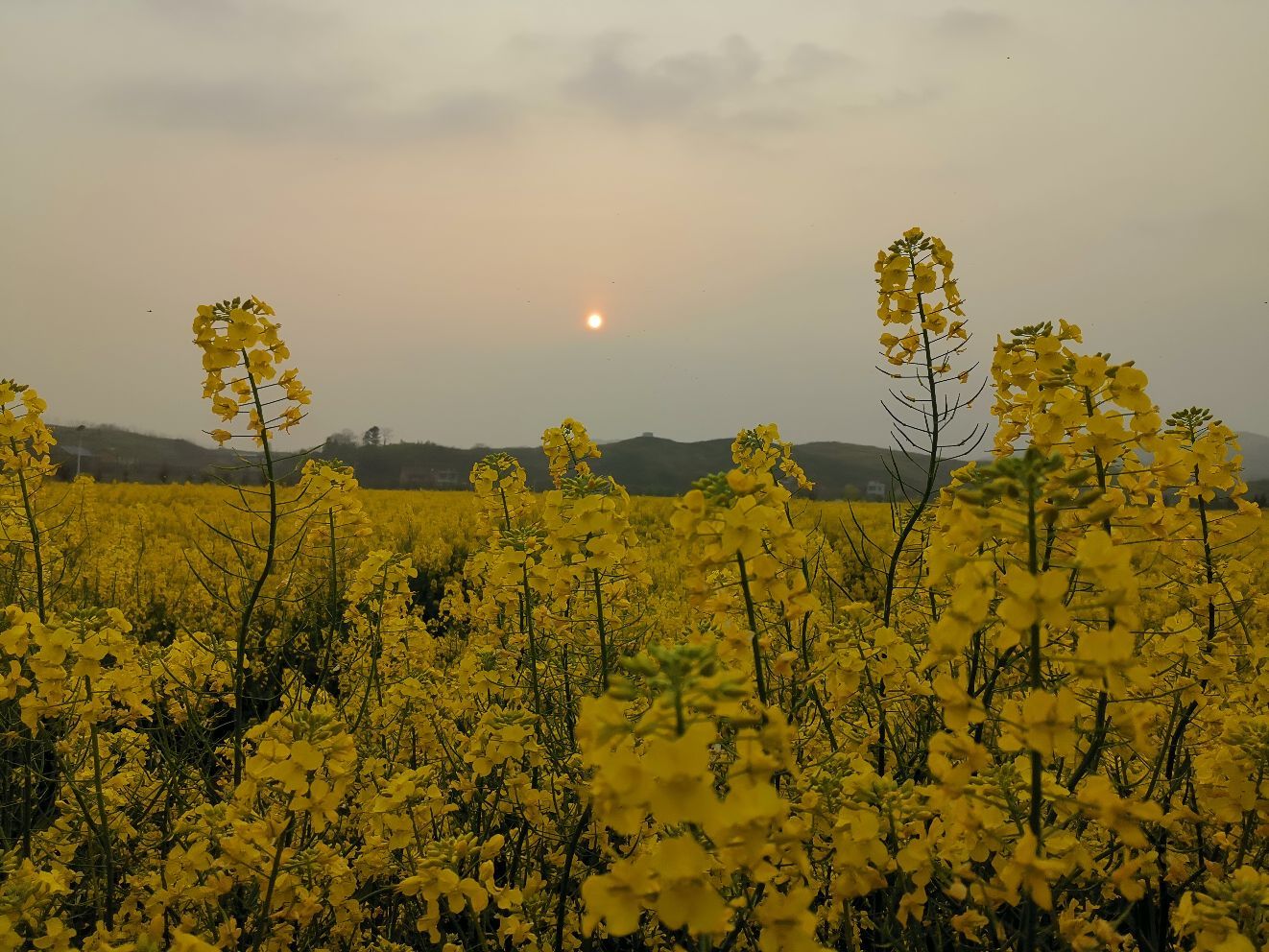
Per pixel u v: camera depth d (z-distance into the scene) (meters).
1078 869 2.35
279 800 2.69
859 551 4.71
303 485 5.12
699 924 1.35
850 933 2.47
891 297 4.51
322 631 5.86
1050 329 3.84
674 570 10.80
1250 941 1.83
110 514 18.84
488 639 5.62
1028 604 1.59
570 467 6.22
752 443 5.76
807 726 3.78
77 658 3.28
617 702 1.49
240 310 4.12
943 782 1.79
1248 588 4.27
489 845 2.71
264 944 2.77
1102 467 2.76
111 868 3.50
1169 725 3.46
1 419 4.83
